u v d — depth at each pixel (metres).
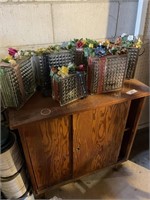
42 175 1.10
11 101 0.84
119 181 1.35
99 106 0.88
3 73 0.77
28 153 0.93
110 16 1.16
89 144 1.09
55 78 0.82
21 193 1.09
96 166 1.28
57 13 1.02
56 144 0.98
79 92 0.90
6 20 0.94
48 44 1.09
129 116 1.18
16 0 0.91
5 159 0.91
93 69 0.89
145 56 1.38
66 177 1.22
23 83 0.88
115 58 0.89
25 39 1.03
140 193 1.28
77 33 1.13
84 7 1.06
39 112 0.83
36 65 0.97
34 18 0.99
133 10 1.20
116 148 1.24
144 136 1.76
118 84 0.99
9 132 0.98
